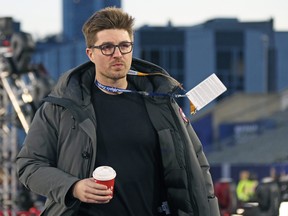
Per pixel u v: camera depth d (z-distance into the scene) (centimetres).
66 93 615
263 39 7719
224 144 5541
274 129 5588
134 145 610
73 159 604
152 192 613
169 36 7606
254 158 5044
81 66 628
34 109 1909
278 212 1808
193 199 614
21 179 620
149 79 639
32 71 2144
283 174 3484
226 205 2150
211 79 637
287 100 6078
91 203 601
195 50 7669
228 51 7769
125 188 605
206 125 5641
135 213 606
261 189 1808
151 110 621
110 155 607
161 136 613
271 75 9025
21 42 2106
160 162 616
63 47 8069
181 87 636
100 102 620
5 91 2145
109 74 611
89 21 612
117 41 605
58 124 615
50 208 612
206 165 638
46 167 607
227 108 5950
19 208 2133
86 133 604
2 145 2184
